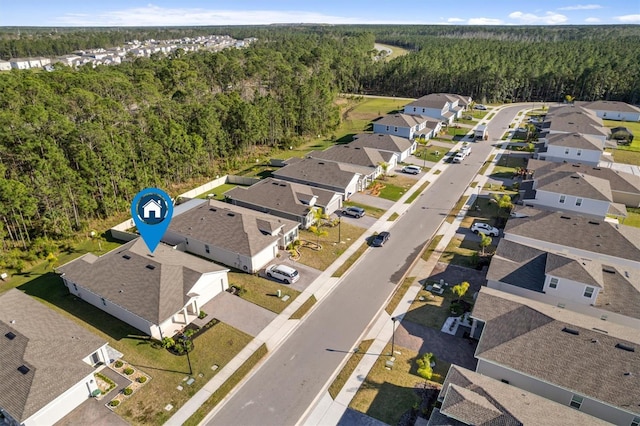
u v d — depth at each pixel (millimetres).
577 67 132625
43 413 24969
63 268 38938
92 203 50031
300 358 31188
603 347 26391
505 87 127812
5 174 47094
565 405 25641
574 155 70188
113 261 37906
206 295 37000
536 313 29406
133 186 55812
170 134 59875
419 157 77938
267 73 120875
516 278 36094
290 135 87062
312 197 52312
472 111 116000
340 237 48750
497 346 27875
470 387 24531
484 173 69625
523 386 26859
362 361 30812
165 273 35719
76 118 61844
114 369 30047
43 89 68562
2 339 28656
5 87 66500
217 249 43031
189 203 53438
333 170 60719
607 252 39781
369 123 104312
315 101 92812
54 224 47438
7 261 42844
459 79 132250
